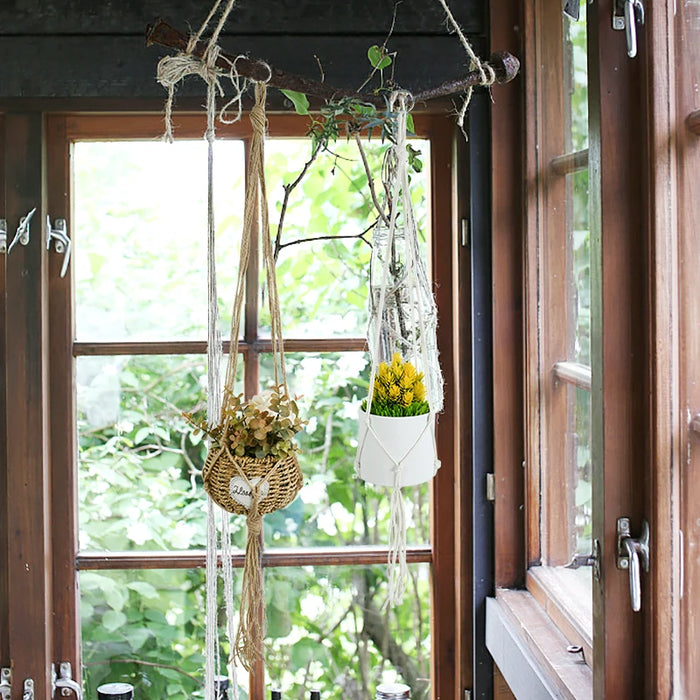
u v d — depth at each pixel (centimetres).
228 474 148
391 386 147
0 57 195
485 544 204
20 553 200
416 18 199
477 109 201
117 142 209
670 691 133
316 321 215
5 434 205
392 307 163
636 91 134
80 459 212
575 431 171
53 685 207
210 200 144
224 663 214
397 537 147
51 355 207
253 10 197
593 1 137
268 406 151
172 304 213
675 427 132
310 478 216
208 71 135
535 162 193
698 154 125
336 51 198
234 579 214
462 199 204
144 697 212
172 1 196
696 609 127
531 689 165
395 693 198
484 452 203
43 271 201
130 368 213
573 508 172
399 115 143
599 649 139
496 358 199
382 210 162
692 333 127
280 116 207
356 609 216
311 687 216
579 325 168
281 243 213
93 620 212
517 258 199
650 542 133
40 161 199
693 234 126
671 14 130
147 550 214
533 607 189
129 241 212
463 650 208
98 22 195
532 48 192
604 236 135
